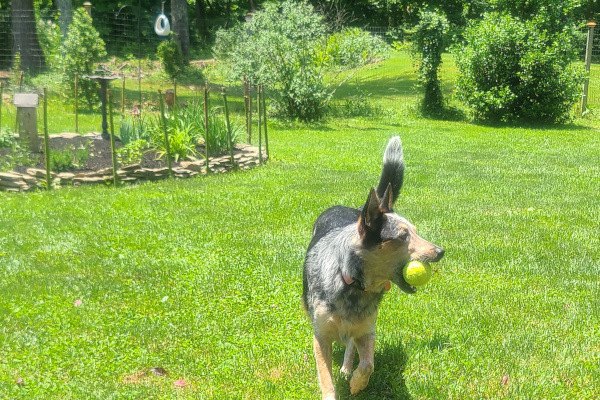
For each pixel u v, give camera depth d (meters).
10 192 10.73
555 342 5.05
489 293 6.21
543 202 10.56
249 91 16.28
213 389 4.39
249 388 4.39
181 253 7.46
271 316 5.61
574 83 23.53
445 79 32.28
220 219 9.09
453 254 7.45
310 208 9.77
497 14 24.69
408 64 39.00
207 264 7.05
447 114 25.95
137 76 31.41
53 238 7.90
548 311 5.75
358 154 16.23
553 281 6.59
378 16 54.16
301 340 5.13
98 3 40.22
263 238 8.09
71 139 13.93
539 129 22.80
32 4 27.22
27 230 8.23
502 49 23.80
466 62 24.33
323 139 19.12
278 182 12.14
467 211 9.83
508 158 15.84
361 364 4.07
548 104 23.64
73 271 6.75
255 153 14.71
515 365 4.66
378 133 20.97
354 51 24.39
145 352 4.92
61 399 4.21
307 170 13.60
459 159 15.66
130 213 9.33
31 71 25.08
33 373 4.55
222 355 4.90
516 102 24.19
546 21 24.36
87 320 5.45
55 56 23.14
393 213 4.14
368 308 4.06
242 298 6.04
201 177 12.58
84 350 4.91
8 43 27.73
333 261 4.10
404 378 4.54
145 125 14.27
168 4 42.84
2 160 11.61
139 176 11.97
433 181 12.48
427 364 4.72
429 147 17.80
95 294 6.07
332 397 3.92
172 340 5.16
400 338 5.11
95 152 13.20
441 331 5.28
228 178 12.52
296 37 23.17
